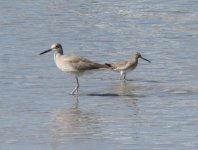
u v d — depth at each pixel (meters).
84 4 38.94
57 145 16.53
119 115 19.31
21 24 33.31
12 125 18.22
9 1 39.50
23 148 16.28
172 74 24.50
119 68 23.88
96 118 18.97
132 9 37.44
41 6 38.19
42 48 28.38
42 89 22.25
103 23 33.84
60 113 19.45
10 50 27.97
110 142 16.77
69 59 21.69
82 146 16.45
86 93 21.95
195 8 37.66
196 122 18.50
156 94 21.84
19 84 22.81
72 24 33.53
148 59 26.73
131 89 22.50
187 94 21.73
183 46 28.81
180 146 16.42
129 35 31.14
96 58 26.70
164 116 19.14
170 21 34.34
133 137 17.19
